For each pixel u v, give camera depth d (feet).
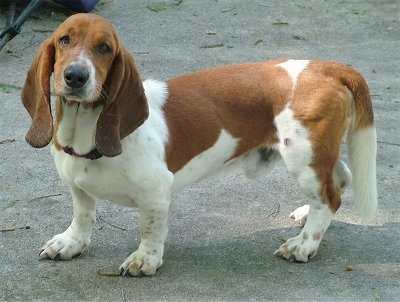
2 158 19.19
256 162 15.46
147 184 13.56
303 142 14.48
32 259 14.73
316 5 33.14
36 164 18.93
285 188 18.12
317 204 14.90
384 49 28.78
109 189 13.66
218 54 27.37
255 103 14.73
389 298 13.64
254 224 16.38
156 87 14.28
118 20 30.22
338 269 14.62
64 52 12.38
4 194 17.38
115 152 12.72
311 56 27.76
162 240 14.37
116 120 12.75
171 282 14.07
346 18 31.78
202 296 13.64
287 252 14.90
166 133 13.93
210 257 15.01
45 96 12.96
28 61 25.85
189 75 14.97
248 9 32.17
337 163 16.01
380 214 16.81
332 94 14.44
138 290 13.79
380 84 25.27
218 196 17.61
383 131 21.56
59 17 29.76
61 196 17.37
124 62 12.69
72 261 14.73
